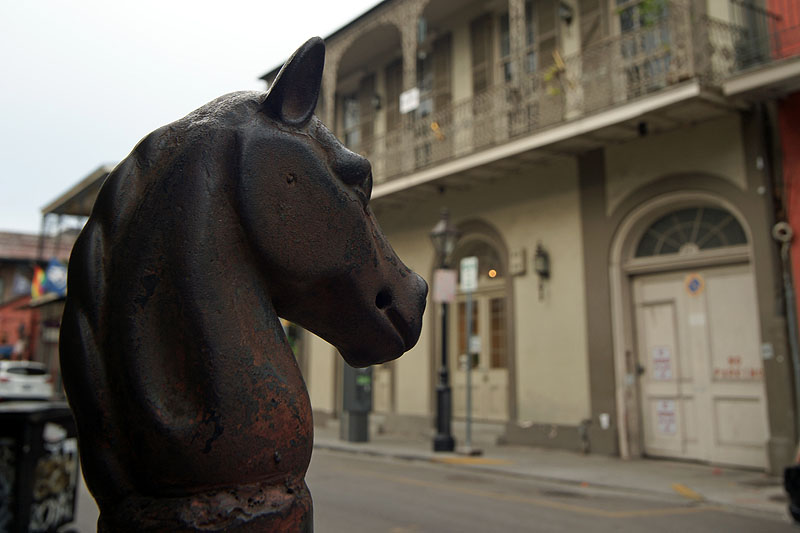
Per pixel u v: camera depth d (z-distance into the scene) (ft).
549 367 36.04
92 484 3.48
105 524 3.45
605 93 33.42
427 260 44.88
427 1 40.68
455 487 25.53
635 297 33.37
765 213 27.68
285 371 3.62
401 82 49.08
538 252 36.65
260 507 3.35
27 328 103.86
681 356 31.24
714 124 29.94
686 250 31.40
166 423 3.26
